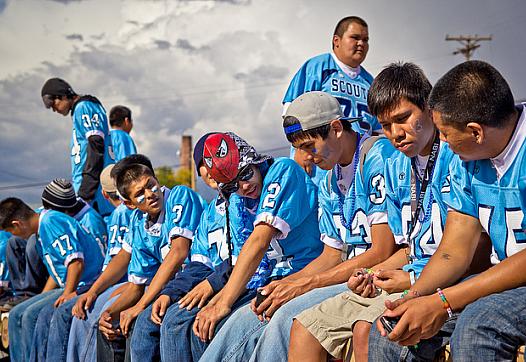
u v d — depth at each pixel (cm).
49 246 544
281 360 293
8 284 700
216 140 352
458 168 263
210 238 401
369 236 332
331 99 331
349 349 276
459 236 261
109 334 432
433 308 232
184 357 353
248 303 341
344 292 290
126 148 682
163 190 451
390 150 320
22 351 541
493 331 216
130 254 486
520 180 241
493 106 234
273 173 353
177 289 381
